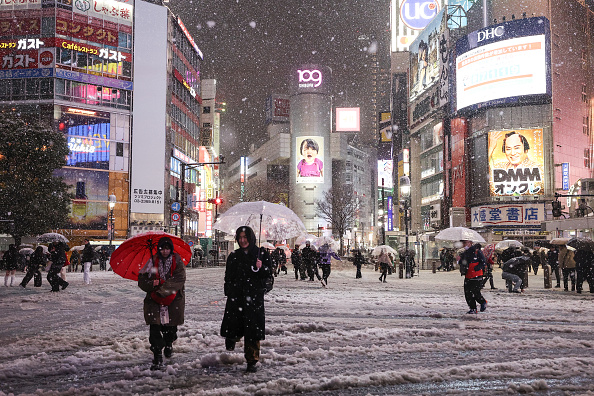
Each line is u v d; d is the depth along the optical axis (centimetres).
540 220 5719
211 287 1942
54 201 3950
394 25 8950
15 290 1706
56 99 5197
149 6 5762
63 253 1656
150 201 5572
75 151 5262
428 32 7438
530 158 5844
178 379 532
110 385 504
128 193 5481
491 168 5972
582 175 6025
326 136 12481
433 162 7375
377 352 679
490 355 664
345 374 558
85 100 5359
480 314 1105
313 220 12119
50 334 812
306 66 12550
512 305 1291
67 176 5209
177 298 598
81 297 1460
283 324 916
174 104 6203
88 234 5244
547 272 1972
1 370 560
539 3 6153
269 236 1125
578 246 1712
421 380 527
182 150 6544
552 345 721
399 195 8231
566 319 1012
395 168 8862
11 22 5244
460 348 706
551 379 532
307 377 535
